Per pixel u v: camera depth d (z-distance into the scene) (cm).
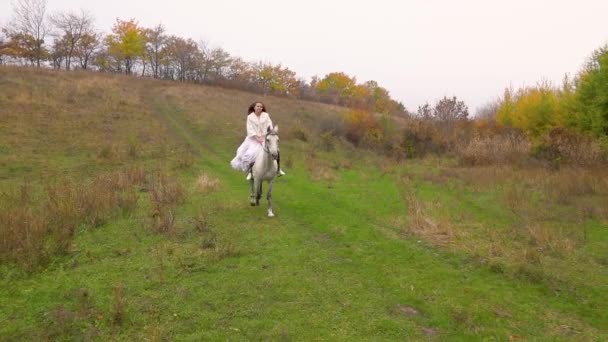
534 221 1064
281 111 4275
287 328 534
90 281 642
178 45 6800
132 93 3688
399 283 686
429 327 557
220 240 852
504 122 3188
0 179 1352
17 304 570
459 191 1465
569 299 645
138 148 1975
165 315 555
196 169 1697
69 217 880
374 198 1333
